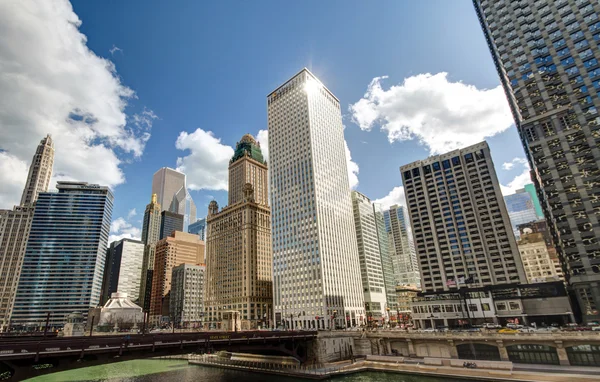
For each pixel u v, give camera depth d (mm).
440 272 154125
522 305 113000
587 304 85750
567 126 98250
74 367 40688
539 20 113875
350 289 172375
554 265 192750
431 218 163625
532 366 61031
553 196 95562
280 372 74375
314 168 176875
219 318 199875
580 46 103500
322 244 163375
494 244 145250
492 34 124000
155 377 77688
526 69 111750
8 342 37531
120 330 135625
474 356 70812
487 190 153500
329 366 73562
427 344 76625
